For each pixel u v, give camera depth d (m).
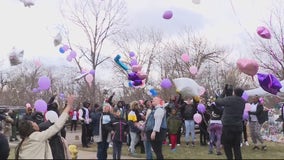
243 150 12.96
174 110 12.61
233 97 9.23
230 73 39.56
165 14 12.34
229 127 9.11
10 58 10.99
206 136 14.35
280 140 16.77
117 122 10.23
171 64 36.28
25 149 7.46
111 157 11.50
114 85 32.88
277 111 19.80
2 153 9.05
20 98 43.50
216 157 10.98
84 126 14.47
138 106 12.52
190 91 11.02
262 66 30.56
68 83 35.56
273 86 11.70
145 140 10.29
